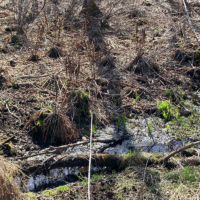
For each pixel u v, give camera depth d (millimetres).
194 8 10375
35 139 5035
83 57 7121
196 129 5531
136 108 5938
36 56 7078
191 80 6770
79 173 4449
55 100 5707
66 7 9914
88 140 5059
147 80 6645
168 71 6945
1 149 4660
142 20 9375
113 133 5363
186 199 3793
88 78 6238
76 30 8664
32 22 8867
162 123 5672
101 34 8375
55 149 4777
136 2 10570
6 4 9906
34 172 4355
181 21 8484
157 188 4000
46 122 5008
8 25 8766
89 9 9336
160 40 8109
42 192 4043
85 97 5781
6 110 5441
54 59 7137
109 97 6051
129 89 6340
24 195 3889
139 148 5078
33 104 5621
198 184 4023
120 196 3869
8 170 3852
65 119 5023
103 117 5645
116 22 9117
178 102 6137
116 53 7523
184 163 4449
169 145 5156
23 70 6613
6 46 7566
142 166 4430
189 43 7770
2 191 3602
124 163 4488
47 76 6301
